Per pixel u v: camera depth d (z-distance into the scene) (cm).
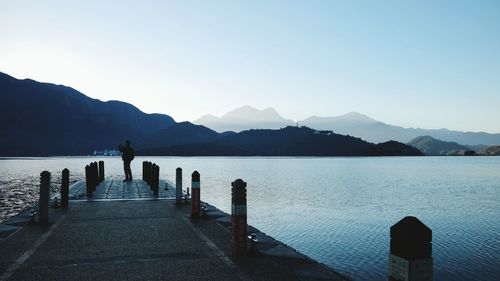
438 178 7706
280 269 748
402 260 418
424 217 2980
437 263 1742
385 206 3562
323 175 8475
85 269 736
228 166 13625
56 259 801
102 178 2964
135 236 1018
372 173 9500
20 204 3111
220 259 810
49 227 1132
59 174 7325
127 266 757
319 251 1902
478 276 1567
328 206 3506
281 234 2288
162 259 807
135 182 2812
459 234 2350
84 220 1247
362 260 1745
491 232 2409
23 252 855
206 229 1113
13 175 7044
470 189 5353
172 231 1084
